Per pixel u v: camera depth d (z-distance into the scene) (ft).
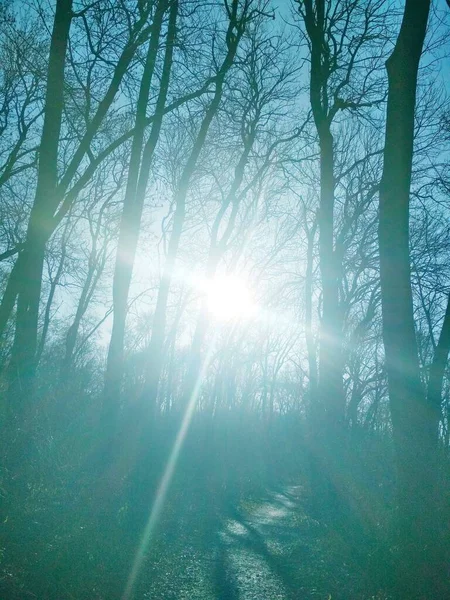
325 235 55.72
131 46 40.63
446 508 30.25
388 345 29.68
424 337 80.84
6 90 58.65
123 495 46.09
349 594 31.68
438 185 59.00
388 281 29.71
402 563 29.58
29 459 37.06
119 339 48.44
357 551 38.09
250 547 49.90
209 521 62.85
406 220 29.78
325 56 57.62
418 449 29.35
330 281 58.23
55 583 26.45
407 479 29.35
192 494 79.05
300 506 94.94
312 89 50.16
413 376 29.32
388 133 30.14
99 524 37.24
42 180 38.75
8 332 48.21
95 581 29.19
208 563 41.63
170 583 34.37
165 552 41.34
